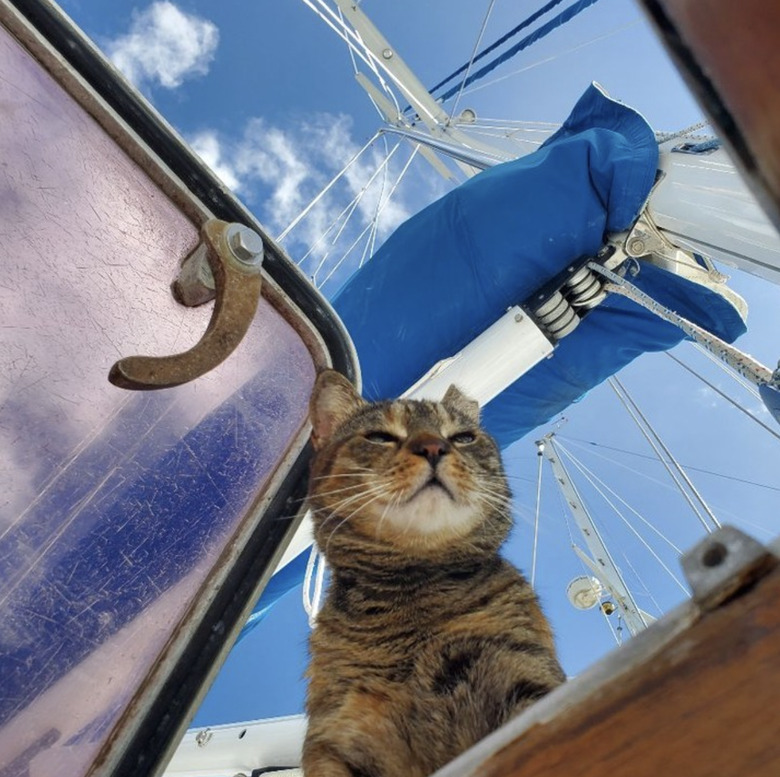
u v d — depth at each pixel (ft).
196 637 5.85
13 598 5.28
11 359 5.56
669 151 14.55
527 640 7.91
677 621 2.20
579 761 2.22
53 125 5.96
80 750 5.15
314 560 14.11
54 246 5.84
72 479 5.73
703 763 2.08
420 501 9.42
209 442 6.59
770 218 2.14
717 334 15.46
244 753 16.20
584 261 14.28
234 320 5.31
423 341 15.05
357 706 7.45
